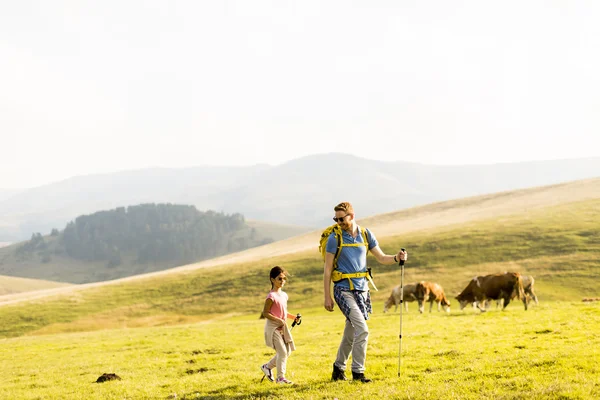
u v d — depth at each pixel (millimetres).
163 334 31938
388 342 17828
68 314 96875
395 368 12422
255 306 90750
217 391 11586
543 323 19141
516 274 29484
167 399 11477
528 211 122688
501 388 9180
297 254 120250
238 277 107562
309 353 17141
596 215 105500
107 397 12438
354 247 9836
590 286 69500
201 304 95875
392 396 8961
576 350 12062
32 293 129625
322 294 87625
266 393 10438
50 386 15992
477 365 11539
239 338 26156
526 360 11383
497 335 17172
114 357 22531
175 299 100625
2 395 14672
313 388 10164
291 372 12969
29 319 95000
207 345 23922
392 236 116625
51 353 27266
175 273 121875
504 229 104812
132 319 92375
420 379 10648
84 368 19828
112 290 111062
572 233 94562
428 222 141000
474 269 85562
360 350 9984
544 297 66312
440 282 81875
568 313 21703
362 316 9812
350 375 11344
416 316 29281
